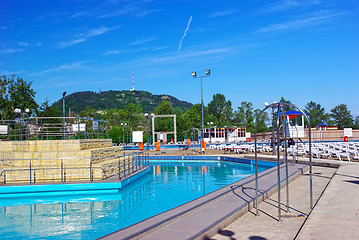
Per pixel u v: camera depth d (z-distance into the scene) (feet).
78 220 27.66
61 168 42.01
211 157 86.99
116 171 51.80
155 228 18.04
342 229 16.88
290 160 61.72
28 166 45.44
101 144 60.23
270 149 93.15
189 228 18.19
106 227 25.26
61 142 49.14
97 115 316.19
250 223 20.57
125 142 191.83
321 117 306.35
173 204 33.27
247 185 33.27
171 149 127.75
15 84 134.21
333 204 22.99
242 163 75.77
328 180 38.14
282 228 19.01
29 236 23.39
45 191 40.09
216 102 356.59
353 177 36.14
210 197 26.73
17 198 39.32
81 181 42.39
